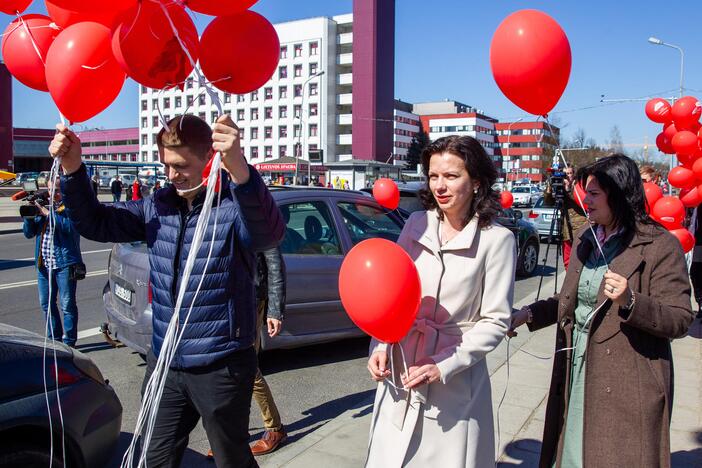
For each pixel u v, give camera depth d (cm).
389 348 221
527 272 1066
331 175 5497
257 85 223
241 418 234
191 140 221
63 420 249
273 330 353
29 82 243
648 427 221
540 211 1573
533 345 568
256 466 244
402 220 629
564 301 248
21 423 235
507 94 252
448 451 211
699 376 469
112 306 504
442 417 212
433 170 221
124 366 525
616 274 212
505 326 215
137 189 2955
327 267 521
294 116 7594
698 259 674
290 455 351
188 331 226
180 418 237
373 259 200
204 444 384
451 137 222
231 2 205
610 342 228
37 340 270
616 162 235
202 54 213
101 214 244
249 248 227
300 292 500
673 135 570
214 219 228
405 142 9038
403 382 207
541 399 427
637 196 233
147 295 452
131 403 445
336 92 7600
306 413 432
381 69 7450
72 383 260
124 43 193
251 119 7838
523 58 232
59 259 534
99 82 210
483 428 218
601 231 245
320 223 536
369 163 5366
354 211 577
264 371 525
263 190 212
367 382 500
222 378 226
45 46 233
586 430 230
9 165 3328
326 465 330
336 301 526
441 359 206
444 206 221
